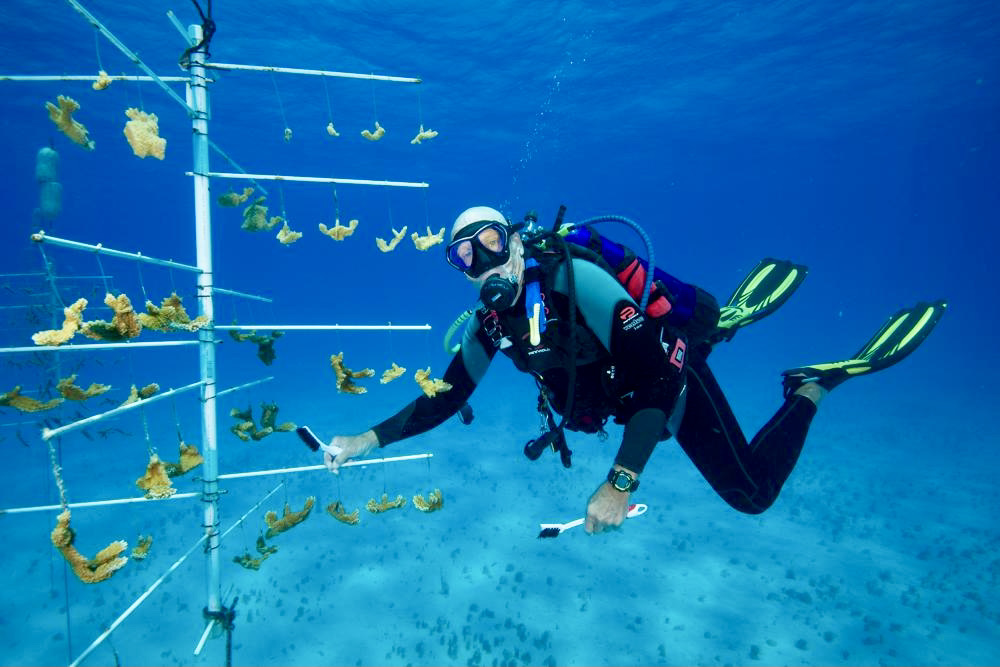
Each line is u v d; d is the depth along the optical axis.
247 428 2.75
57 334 1.84
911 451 17.53
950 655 7.64
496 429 19.78
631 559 9.85
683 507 12.38
